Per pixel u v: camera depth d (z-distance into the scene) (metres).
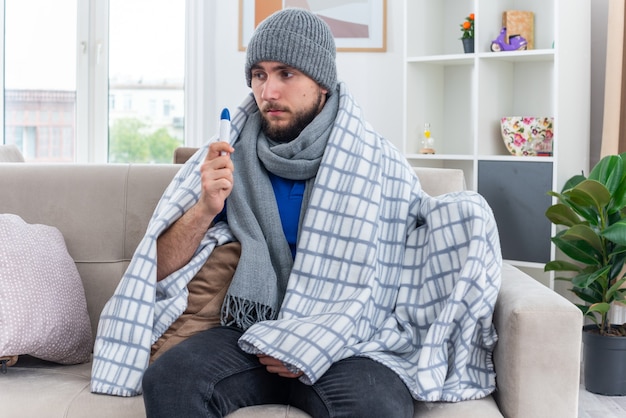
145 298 1.80
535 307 1.64
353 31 4.00
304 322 1.72
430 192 2.21
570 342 1.63
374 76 4.00
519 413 1.63
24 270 1.86
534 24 3.61
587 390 3.06
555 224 3.20
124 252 2.14
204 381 1.57
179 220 1.86
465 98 3.84
